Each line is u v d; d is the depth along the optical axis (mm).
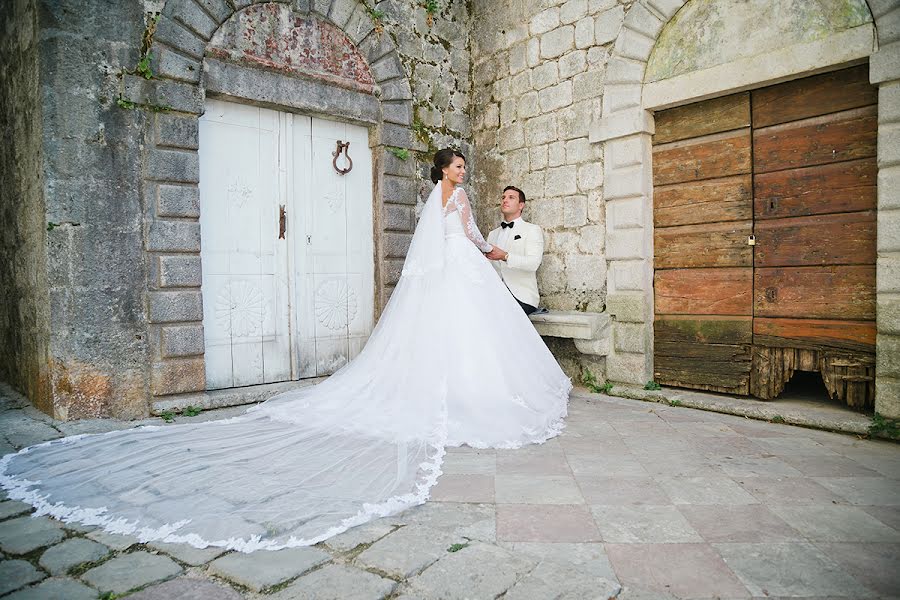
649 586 1602
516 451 2855
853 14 3143
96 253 3371
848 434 3135
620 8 4223
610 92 4270
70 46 3270
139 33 3486
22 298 3842
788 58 3375
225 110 3957
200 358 3738
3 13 3838
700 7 3777
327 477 2375
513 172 5066
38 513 2084
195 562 1742
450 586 1591
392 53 4750
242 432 2994
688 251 4008
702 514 2084
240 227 4035
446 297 3295
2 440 2969
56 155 3240
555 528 1973
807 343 3461
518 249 4504
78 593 1578
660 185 4148
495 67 5191
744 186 3713
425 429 2908
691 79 3812
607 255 4348
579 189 4551
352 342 4668
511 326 3441
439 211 3531
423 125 5035
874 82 3053
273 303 4195
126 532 1931
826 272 3375
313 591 1575
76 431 3139
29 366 3791
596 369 4484
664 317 4160
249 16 3920
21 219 3732
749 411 3529
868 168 3197
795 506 2152
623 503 2189
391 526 1988
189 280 3662
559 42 4645
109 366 3420
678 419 3510
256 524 1945
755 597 1547
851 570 1682
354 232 4680
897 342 3012
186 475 2395
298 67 4168
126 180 3461
